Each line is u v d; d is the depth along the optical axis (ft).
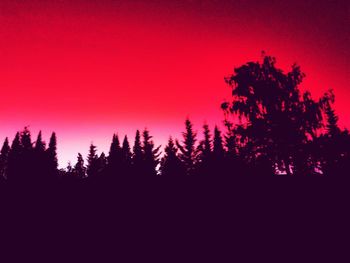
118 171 96.27
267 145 76.64
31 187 81.76
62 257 47.57
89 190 82.94
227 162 78.28
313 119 77.92
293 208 55.47
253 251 43.65
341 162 75.51
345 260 38.29
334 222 48.49
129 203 71.46
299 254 41.09
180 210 63.36
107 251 49.32
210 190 69.62
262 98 82.33
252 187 67.00
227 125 85.15
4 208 69.92
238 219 54.80
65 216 66.54
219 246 46.70
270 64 88.53
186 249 47.42
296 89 84.53
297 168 74.49
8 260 46.62
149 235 54.49
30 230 59.26
